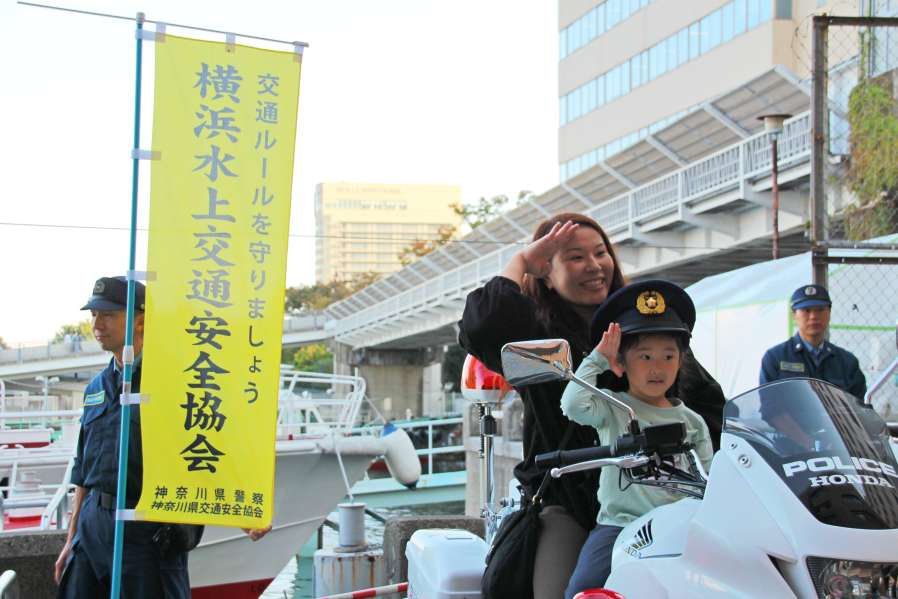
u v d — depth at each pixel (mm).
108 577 4473
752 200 21188
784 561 2262
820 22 7051
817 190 7039
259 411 4098
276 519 11281
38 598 6219
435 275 41125
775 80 21031
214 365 4102
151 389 4078
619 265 4121
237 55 4223
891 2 8125
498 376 4316
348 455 11930
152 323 4090
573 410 3252
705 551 2438
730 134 23750
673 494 3166
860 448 2400
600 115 41656
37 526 9414
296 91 4234
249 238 4160
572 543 3514
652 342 3264
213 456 4070
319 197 177500
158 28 4184
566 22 44344
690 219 23375
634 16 39219
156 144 4152
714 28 34656
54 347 37625
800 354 6473
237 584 10805
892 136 7902
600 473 3418
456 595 3648
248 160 4191
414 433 25625
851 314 9672
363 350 53250
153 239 4121
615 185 28516
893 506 2254
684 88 36156
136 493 4422
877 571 2162
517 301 3676
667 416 3324
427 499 23000
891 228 7938
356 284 92562
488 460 4375
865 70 8070
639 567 2662
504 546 3576
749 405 2596
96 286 4621
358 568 7082
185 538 4488
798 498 2289
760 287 11305
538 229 4141
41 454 10938
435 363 55625
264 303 4137
